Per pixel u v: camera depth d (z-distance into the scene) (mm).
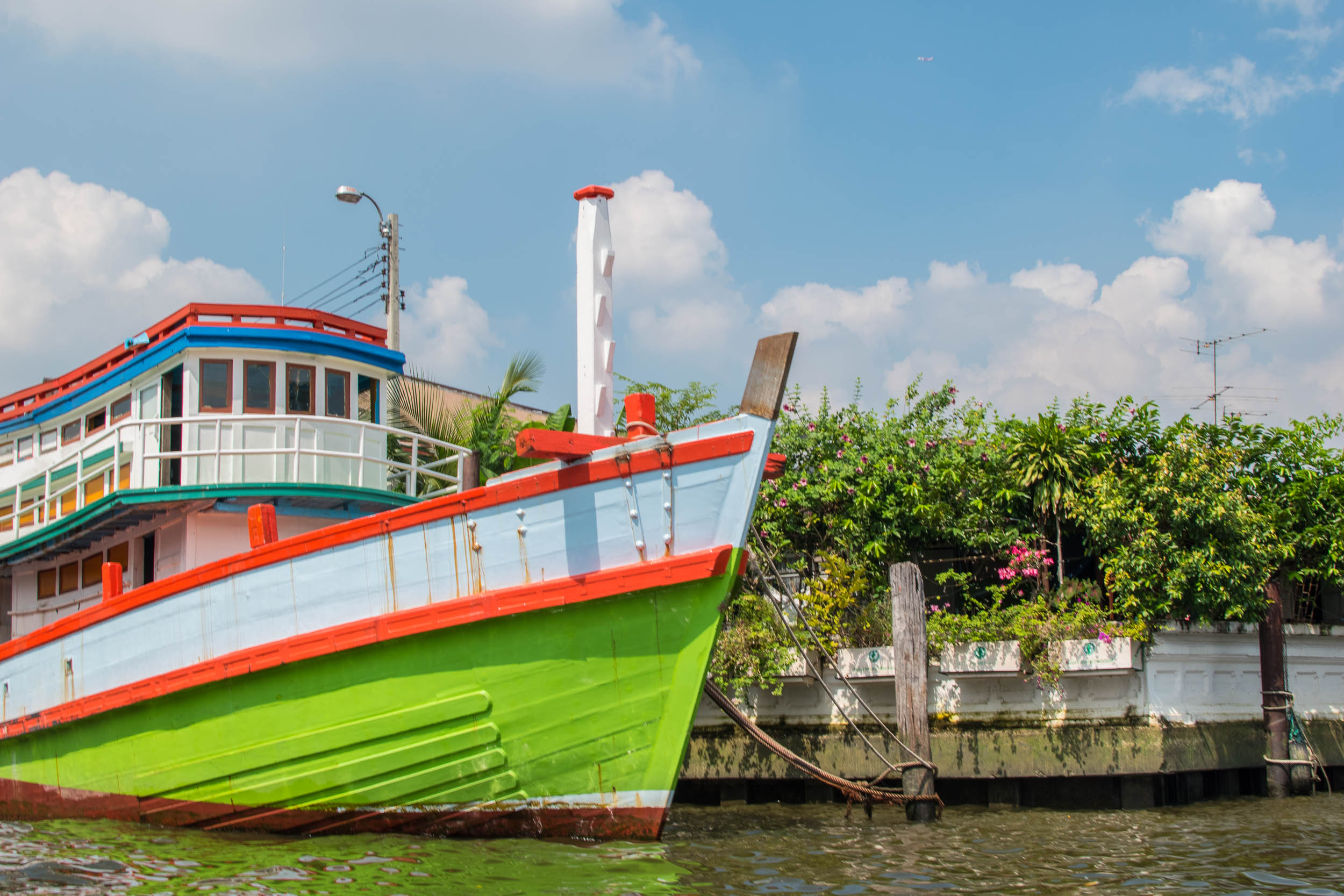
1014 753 14070
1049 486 15961
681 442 9586
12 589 17328
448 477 14883
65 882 8633
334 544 10391
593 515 9734
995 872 9344
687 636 9492
